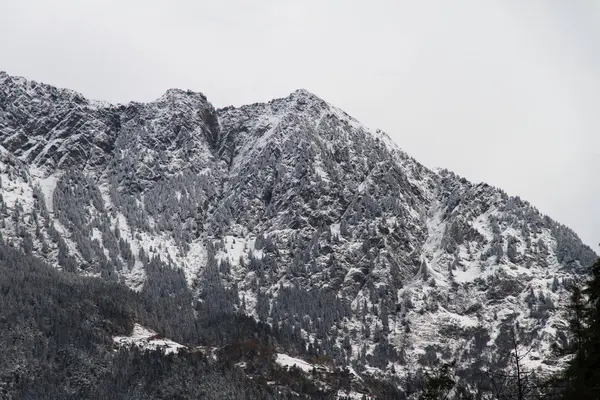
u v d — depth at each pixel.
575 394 84.00
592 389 83.75
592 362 86.44
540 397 82.06
